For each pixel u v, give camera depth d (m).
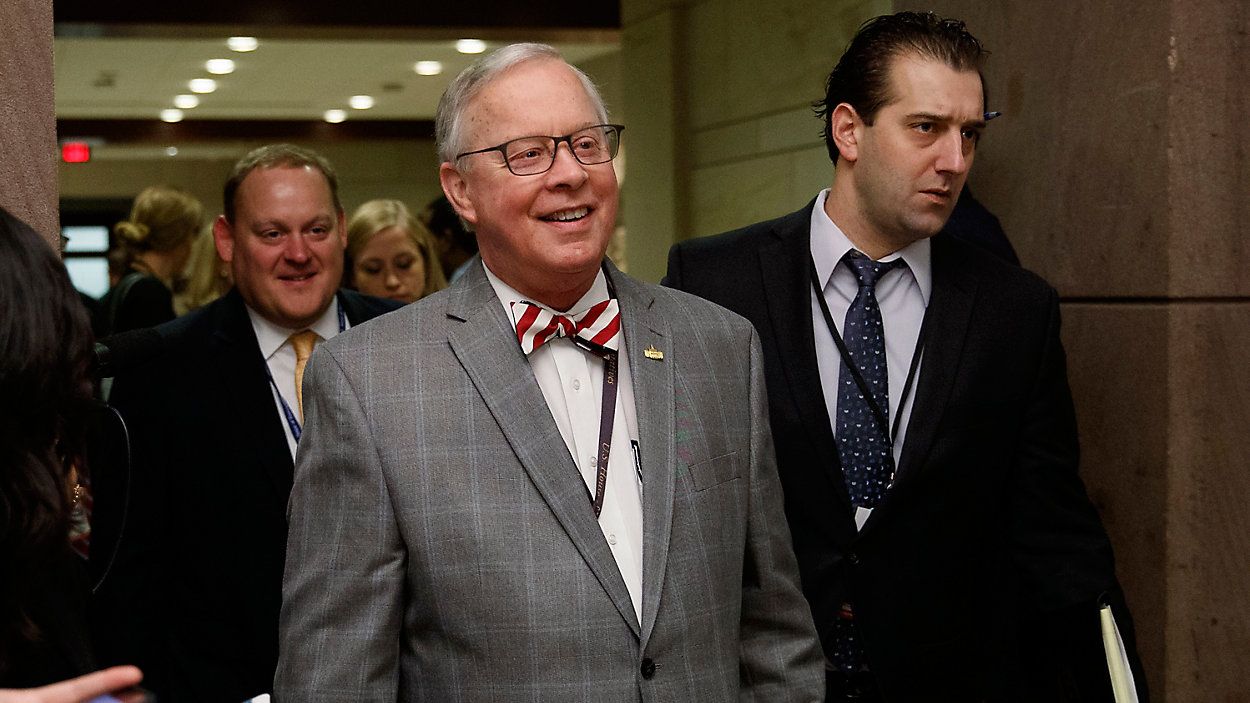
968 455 2.21
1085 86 2.63
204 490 2.48
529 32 7.89
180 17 7.66
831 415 2.25
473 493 1.70
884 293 2.30
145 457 2.48
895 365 2.28
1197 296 2.47
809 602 2.20
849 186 2.30
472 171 1.78
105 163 16.08
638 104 6.78
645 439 1.78
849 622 2.19
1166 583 2.49
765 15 5.37
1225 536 2.51
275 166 2.65
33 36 1.95
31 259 1.27
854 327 2.27
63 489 1.27
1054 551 2.26
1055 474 2.27
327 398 1.76
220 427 2.51
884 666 2.16
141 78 10.56
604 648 1.68
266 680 2.45
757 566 1.89
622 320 1.85
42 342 1.24
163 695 2.46
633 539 1.76
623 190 7.08
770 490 1.92
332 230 2.68
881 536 2.18
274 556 2.48
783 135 5.25
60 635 1.30
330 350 1.79
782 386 2.23
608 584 1.69
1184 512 2.49
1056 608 2.23
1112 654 2.11
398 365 1.77
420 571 1.70
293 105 12.59
